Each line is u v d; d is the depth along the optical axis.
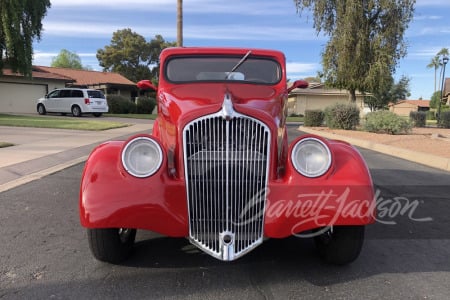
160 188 3.21
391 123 16.52
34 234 4.38
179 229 3.22
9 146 10.20
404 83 42.88
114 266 3.61
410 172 8.33
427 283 3.38
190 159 3.23
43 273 3.45
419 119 24.16
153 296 3.10
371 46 21.77
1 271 3.48
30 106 30.70
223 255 3.20
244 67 4.69
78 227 4.62
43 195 5.94
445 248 4.18
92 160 3.38
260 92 4.38
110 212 3.15
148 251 3.98
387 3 21.02
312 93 45.59
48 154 9.10
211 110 3.23
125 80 44.78
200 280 3.38
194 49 4.77
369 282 3.39
